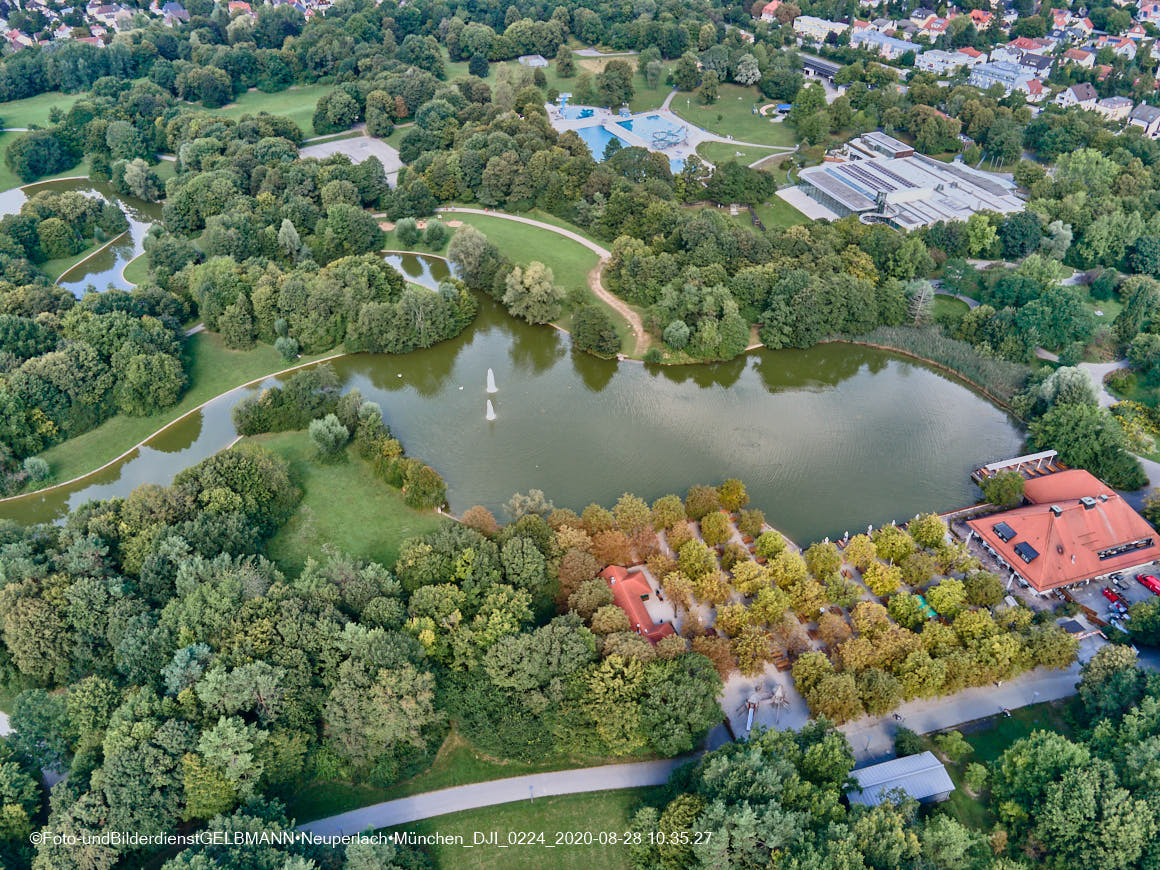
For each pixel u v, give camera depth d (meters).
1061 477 177.50
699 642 137.50
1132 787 113.81
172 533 151.62
